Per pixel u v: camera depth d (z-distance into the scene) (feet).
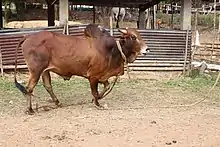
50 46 26.48
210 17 96.84
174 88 36.17
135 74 41.57
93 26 27.50
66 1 40.68
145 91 34.53
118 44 27.40
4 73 39.93
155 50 42.65
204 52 54.90
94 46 27.12
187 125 24.31
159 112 27.45
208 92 34.73
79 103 29.68
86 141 20.90
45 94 32.24
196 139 21.61
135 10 104.01
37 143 20.51
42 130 22.74
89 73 27.40
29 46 26.25
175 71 43.34
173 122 24.91
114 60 27.48
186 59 43.42
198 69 43.34
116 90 34.53
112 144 20.48
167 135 22.18
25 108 27.73
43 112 26.84
